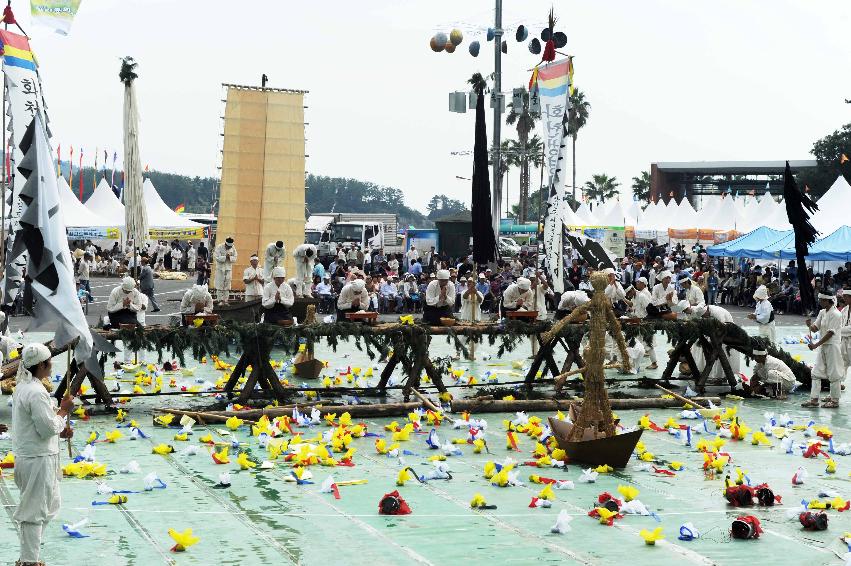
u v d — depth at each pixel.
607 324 13.88
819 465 14.00
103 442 14.93
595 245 36.69
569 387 19.97
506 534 10.49
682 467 13.71
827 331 18.66
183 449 14.49
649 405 18.48
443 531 10.57
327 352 26.89
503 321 19.45
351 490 12.29
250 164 30.53
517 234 77.44
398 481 12.60
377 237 65.19
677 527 10.83
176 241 62.81
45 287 12.05
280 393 17.81
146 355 24.39
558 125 24.91
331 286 38.66
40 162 12.16
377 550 9.89
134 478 12.75
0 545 9.84
